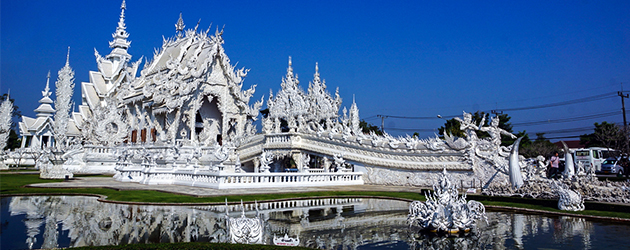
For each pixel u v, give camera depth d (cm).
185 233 1206
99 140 4869
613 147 5200
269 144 3797
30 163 5759
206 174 2553
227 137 5078
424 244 1100
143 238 1140
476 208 1298
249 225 1050
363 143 3177
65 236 1152
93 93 6838
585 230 1281
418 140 2959
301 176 2806
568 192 1631
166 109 4669
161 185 2670
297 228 1308
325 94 5125
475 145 2706
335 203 1933
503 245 1091
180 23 6212
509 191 1986
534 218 1502
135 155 4053
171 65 4775
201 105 5162
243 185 2519
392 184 3011
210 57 4828
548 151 5516
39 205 1728
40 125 6462
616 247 1066
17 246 1033
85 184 2705
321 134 3478
